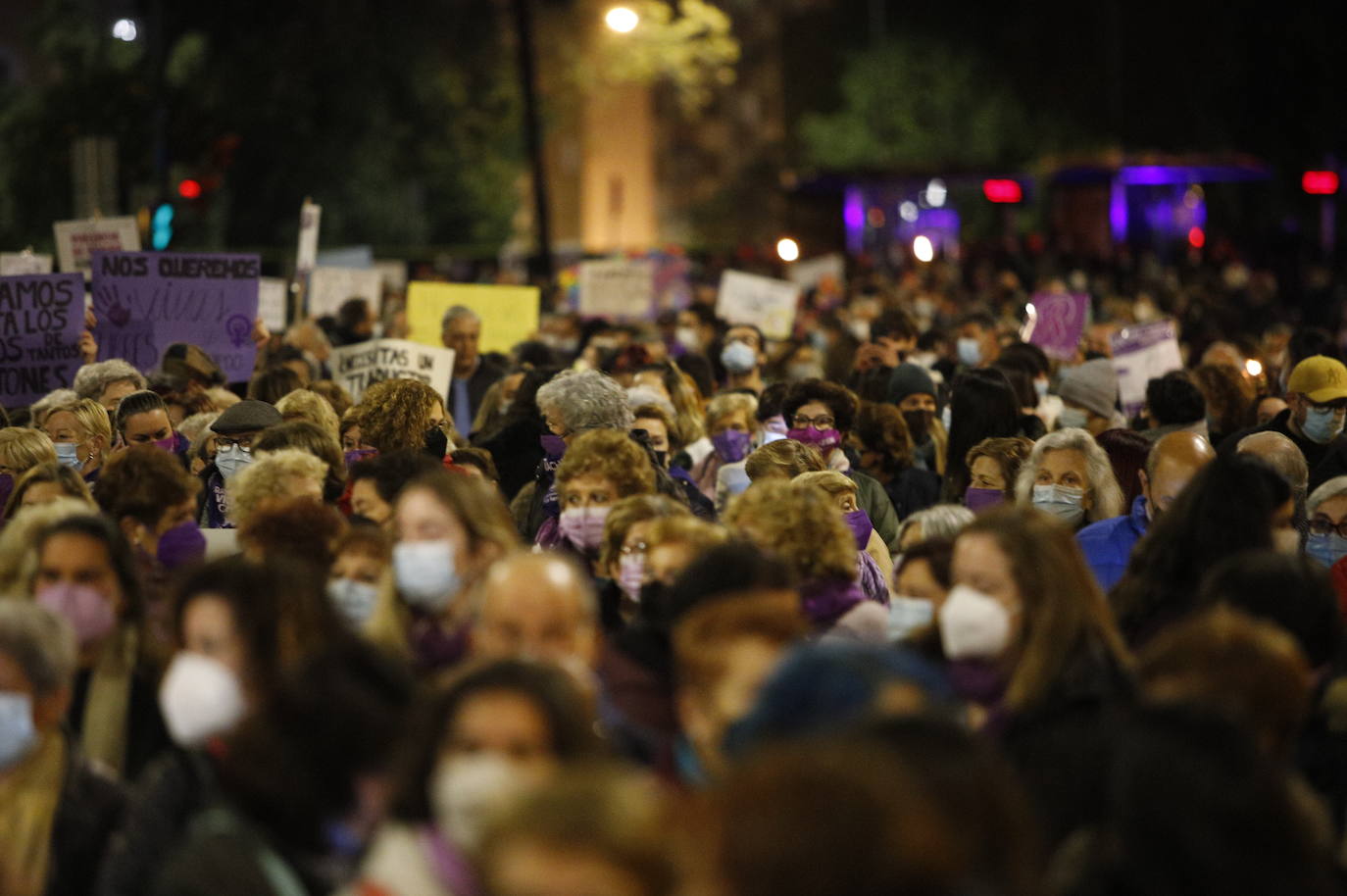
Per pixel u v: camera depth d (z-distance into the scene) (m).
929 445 21.55
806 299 53.97
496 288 31.47
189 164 68.38
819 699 7.20
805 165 121.06
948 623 9.47
